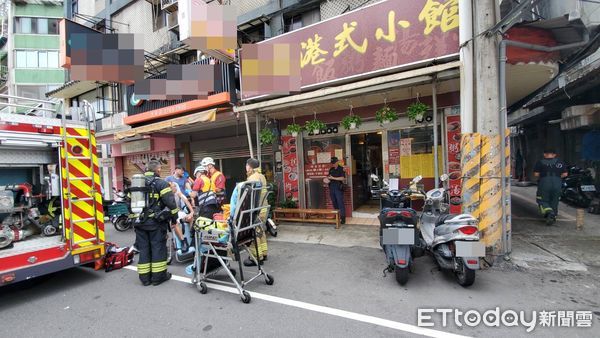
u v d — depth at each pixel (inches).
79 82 525.7
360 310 121.3
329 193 301.4
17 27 799.7
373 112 268.5
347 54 223.9
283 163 318.3
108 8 539.5
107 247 193.6
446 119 237.1
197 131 399.5
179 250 196.2
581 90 304.2
